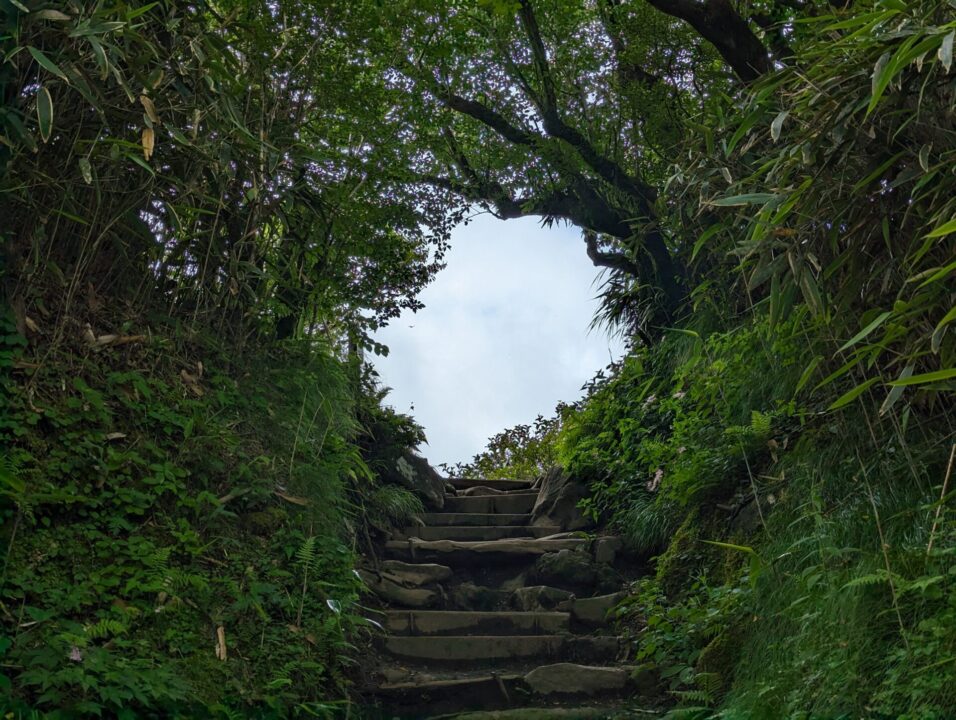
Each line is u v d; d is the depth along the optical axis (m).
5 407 3.66
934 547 3.41
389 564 6.18
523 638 5.29
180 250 4.98
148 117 3.79
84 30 3.49
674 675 4.68
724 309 6.52
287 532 4.66
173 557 3.99
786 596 4.12
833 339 3.92
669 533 6.10
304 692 4.00
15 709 2.85
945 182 3.21
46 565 3.44
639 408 7.37
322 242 6.21
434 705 4.70
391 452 7.53
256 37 5.07
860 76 3.36
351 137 6.61
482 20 8.73
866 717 3.09
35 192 3.94
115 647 3.37
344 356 7.34
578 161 8.57
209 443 4.55
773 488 5.02
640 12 7.73
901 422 4.09
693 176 4.57
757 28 8.20
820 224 3.69
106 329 4.42
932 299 3.33
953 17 3.12
